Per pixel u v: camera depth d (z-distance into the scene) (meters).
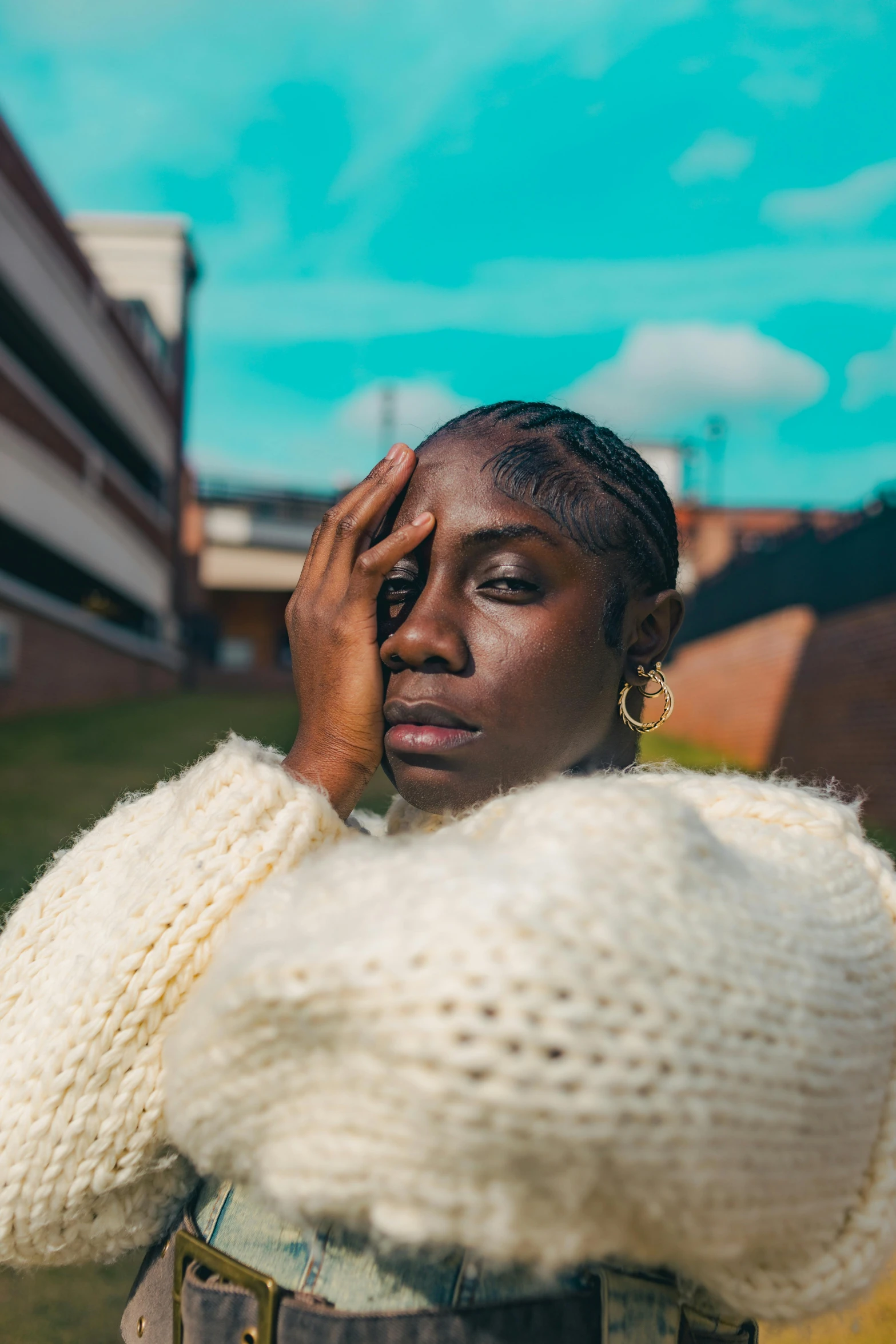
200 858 0.76
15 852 5.72
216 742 0.90
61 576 18.36
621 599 0.86
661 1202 0.52
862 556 10.90
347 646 0.89
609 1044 0.49
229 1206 0.75
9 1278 2.24
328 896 0.59
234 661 30.30
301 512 30.44
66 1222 0.76
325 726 0.90
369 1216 0.54
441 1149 0.49
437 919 0.51
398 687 0.84
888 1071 0.66
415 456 0.90
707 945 0.54
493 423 0.89
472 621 0.82
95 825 0.96
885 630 9.70
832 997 0.60
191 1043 0.61
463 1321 0.64
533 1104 0.47
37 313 14.53
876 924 0.70
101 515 17.89
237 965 0.58
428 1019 0.48
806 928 0.61
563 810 0.58
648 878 0.54
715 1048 0.52
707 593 16.34
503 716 0.81
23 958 0.83
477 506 0.83
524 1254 0.52
